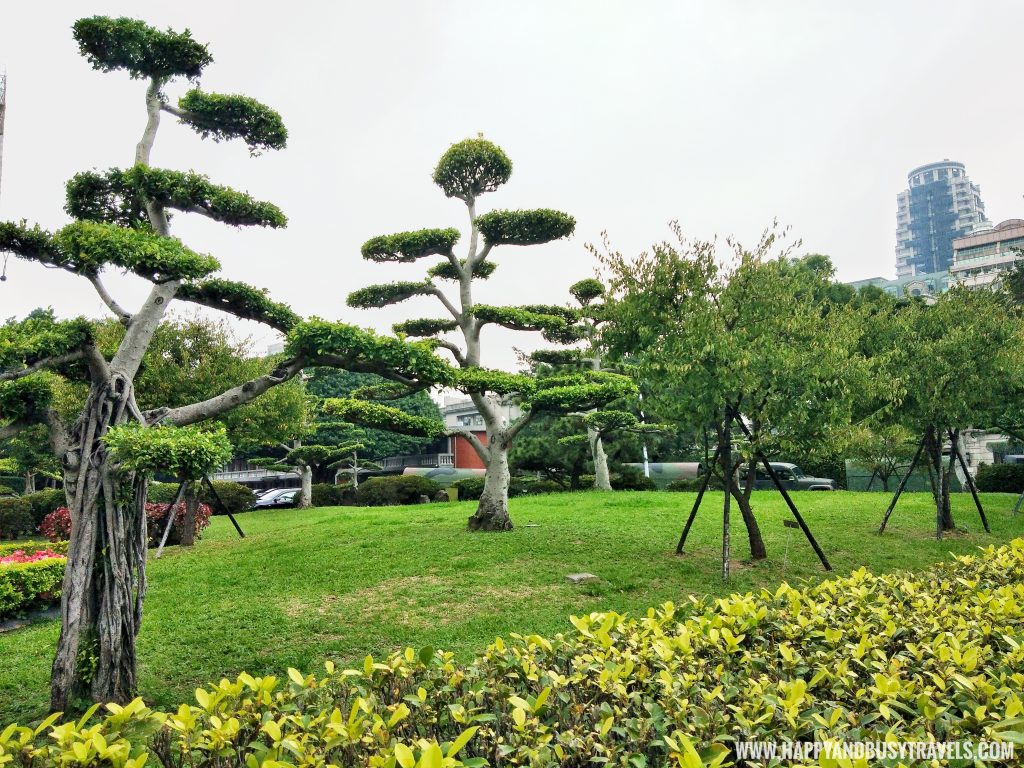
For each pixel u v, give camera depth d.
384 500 27.88
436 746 2.39
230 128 7.97
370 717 3.03
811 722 2.85
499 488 15.61
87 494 5.99
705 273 11.05
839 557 11.79
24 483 34.84
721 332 10.35
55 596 10.46
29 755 2.75
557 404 15.18
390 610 9.00
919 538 13.62
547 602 9.11
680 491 26.47
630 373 11.89
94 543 5.95
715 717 2.95
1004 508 17.72
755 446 10.23
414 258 16.30
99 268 6.47
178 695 6.25
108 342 8.10
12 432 6.26
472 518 15.61
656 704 3.07
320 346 7.78
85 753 2.66
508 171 17.19
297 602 9.72
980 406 14.62
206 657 7.39
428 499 28.55
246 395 7.61
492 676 3.53
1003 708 2.99
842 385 10.48
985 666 3.61
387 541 14.18
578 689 3.38
